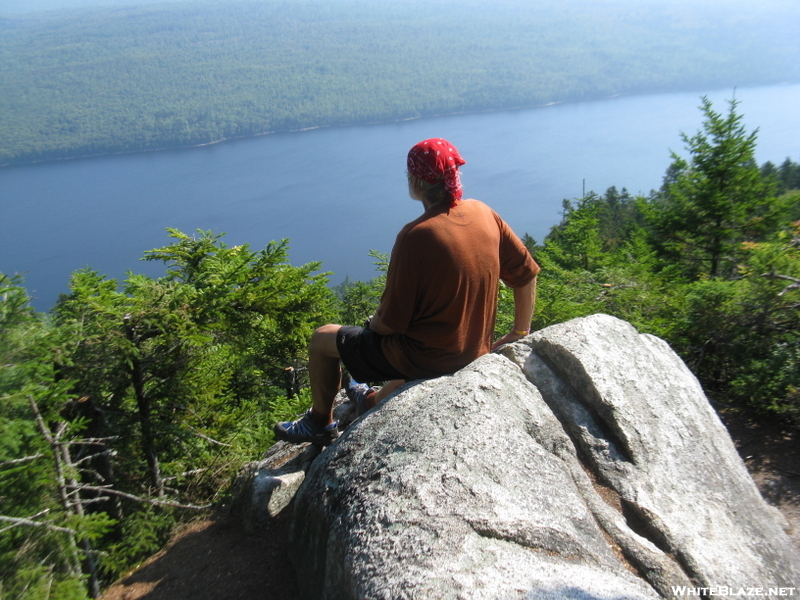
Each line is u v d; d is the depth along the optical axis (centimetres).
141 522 372
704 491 240
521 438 224
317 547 226
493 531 180
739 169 1280
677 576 190
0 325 376
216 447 572
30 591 293
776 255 669
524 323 302
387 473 211
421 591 159
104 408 527
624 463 238
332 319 927
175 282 610
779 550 238
